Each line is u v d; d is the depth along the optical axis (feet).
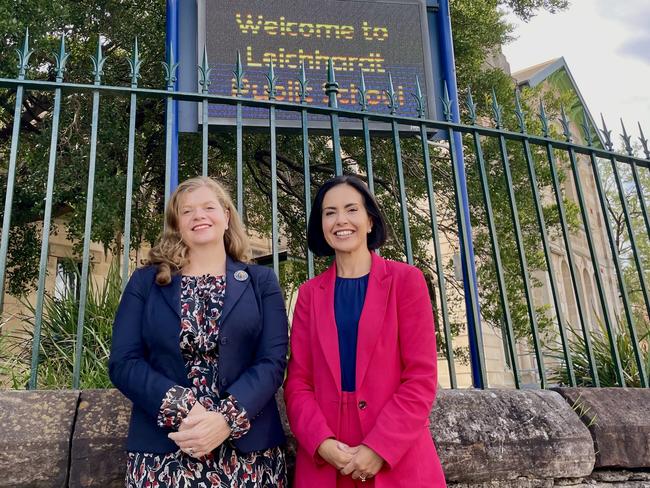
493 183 27.32
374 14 18.53
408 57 18.35
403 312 7.13
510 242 27.25
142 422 6.51
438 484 6.55
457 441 8.30
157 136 28.68
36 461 7.01
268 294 7.48
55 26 23.58
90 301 14.37
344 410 6.79
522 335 27.71
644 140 12.35
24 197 28.99
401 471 6.36
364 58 18.06
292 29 17.76
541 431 8.80
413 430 6.38
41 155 23.47
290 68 17.42
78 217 23.54
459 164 17.61
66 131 24.25
